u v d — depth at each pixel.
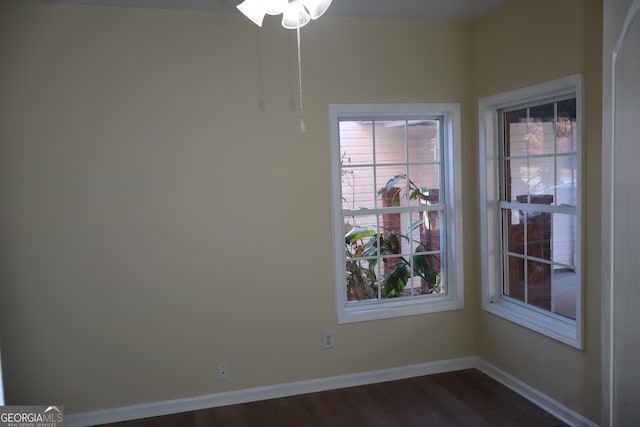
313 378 3.81
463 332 4.12
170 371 3.54
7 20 3.15
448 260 4.12
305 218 3.74
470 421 3.26
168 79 3.43
